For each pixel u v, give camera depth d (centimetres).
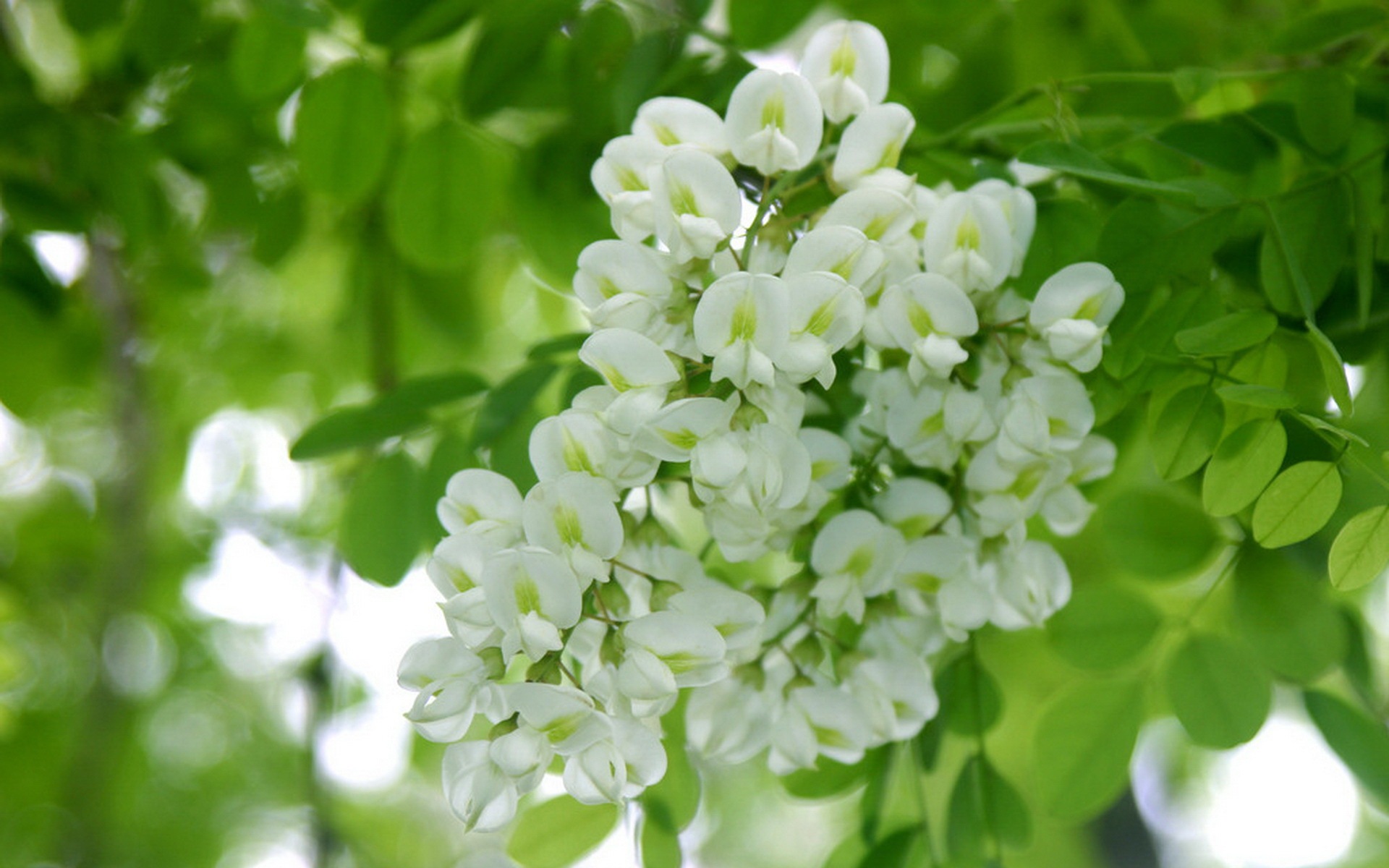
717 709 88
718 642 83
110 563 177
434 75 103
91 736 190
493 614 82
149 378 157
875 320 86
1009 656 138
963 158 91
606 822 89
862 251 83
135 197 102
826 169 86
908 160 91
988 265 85
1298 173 92
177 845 246
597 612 85
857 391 88
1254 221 89
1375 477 84
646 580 86
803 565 88
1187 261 88
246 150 104
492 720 83
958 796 92
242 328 157
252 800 261
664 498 93
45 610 189
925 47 102
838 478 86
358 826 252
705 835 273
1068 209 88
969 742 93
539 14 93
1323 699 92
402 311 117
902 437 87
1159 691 97
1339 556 84
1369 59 92
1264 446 86
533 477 88
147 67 99
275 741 257
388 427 91
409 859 265
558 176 97
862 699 88
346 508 92
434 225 96
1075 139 90
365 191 96
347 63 94
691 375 83
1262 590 91
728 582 92
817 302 83
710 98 92
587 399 84
